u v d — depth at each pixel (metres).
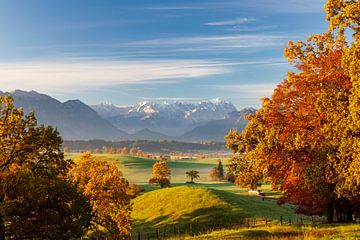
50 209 20.61
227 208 69.00
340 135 30.02
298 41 37.34
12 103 23.27
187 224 64.31
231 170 40.22
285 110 37.06
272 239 28.89
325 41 36.62
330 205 38.44
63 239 20.89
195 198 74.69
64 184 21.06
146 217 72.19
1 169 22.52
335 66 34.09
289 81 37.00
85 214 22.11
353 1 32.53
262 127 36.75
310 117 35.06
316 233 30.62
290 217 67.25
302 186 34.09
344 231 30.48
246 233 35.94
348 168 29.38
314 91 34.78
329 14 34.00
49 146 23.34
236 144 39.22
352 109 27.61
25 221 20.09
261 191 109.69
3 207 18.94
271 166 37.03
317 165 32.22
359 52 27.62
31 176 20.45
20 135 22.84
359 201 34.97
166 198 78.12
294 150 34.88
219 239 33.62
